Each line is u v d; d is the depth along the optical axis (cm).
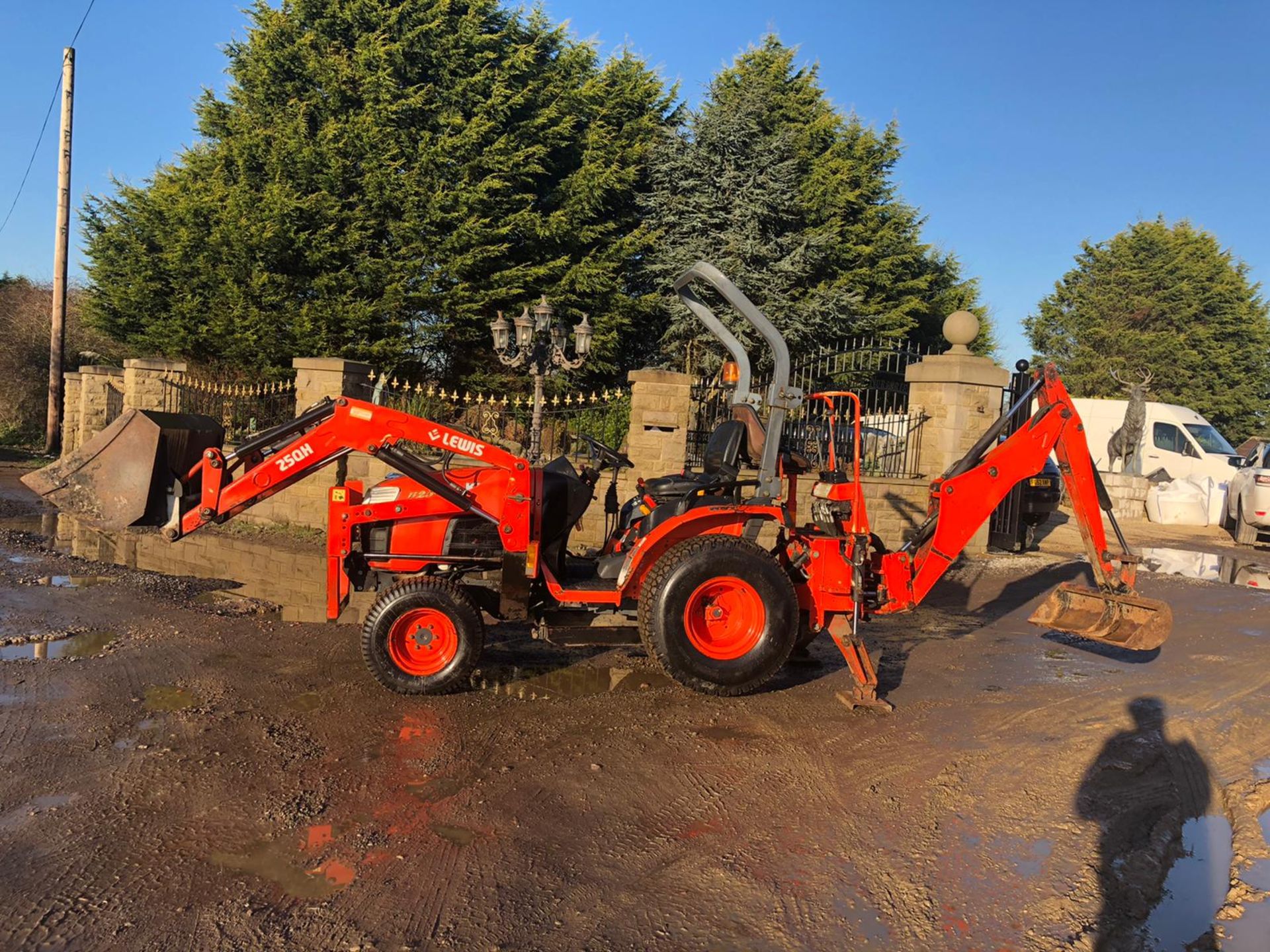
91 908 289
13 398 2383
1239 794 414
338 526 517
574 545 768
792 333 1597
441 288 1511
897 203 2041
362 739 440
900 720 502
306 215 1450
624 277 1712
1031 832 371
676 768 422
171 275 1628
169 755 409
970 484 561
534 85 1639
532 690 529
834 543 534
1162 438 1883
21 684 496
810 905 309
